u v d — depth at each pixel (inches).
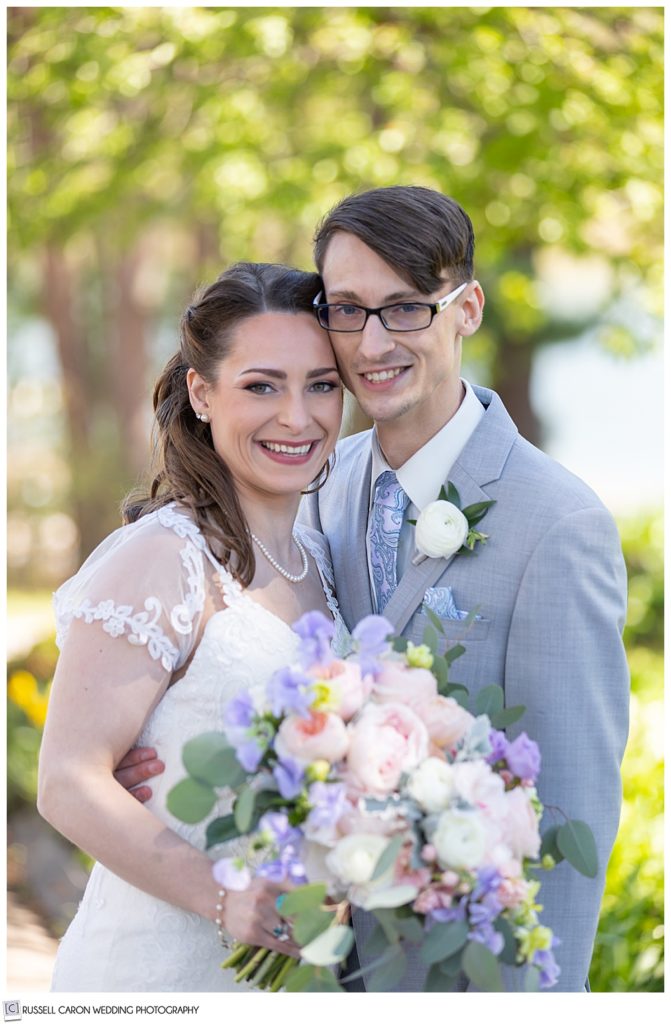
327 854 74.2
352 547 105.0
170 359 103.5
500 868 73.1
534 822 77.3
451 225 95.3
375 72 264.4
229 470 97.3
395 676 78.6
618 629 94.0
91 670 86.7
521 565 92.6
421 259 92.8
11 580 556.1
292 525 101.0
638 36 273.3
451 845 71.2
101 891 94.0
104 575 89.8
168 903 90.0
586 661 91.4
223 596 91.8
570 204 266.7
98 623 87.5
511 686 92.6
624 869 142.8
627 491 503.2
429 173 255.6
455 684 86.2
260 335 93.7
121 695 86.4
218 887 82.4
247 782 76.5
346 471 111.4
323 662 76.5
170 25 261.4
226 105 268.2
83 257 528.1
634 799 158.6
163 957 90.2
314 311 96.5
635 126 270.7
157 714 90.0
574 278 520.7
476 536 94.3
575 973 91.5
